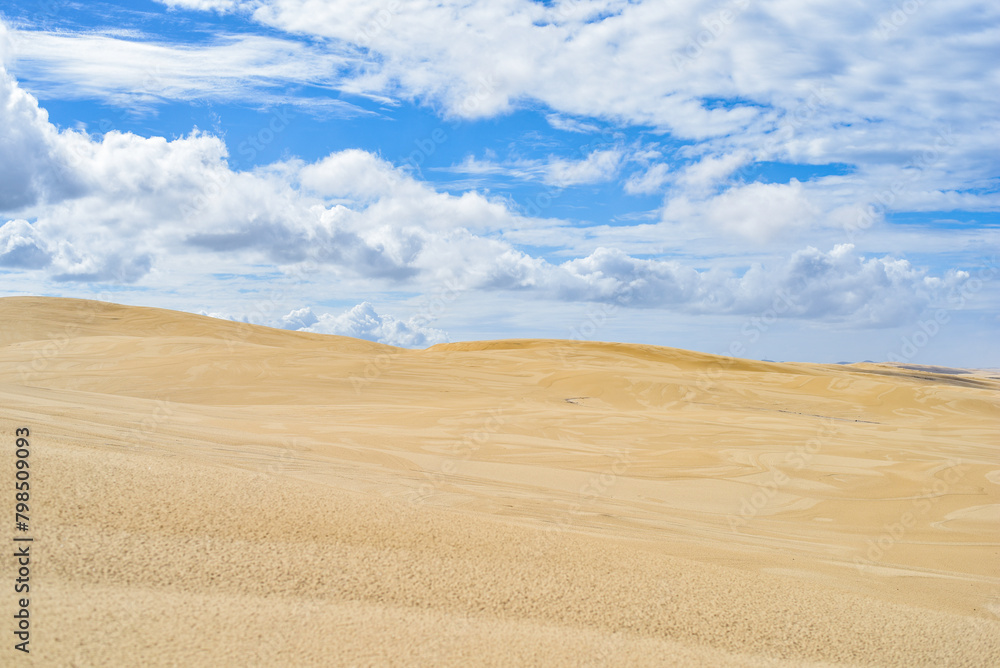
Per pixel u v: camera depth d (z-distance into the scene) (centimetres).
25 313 6138
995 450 2566
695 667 470
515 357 5669
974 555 1261
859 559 1159
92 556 511
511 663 439
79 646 381
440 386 3975
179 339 4662
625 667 454
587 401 3800
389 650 436
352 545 635
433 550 660
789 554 1126
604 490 1619
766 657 513
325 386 3659
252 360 4088
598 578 650
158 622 427
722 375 5156
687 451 2255
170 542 566
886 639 595
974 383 8106
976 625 680
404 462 1691
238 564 547
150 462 823
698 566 771
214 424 1903
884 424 3369
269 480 848
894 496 1734
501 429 2519
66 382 3300
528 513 1213
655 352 7162
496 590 579
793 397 4316
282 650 415
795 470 2000
